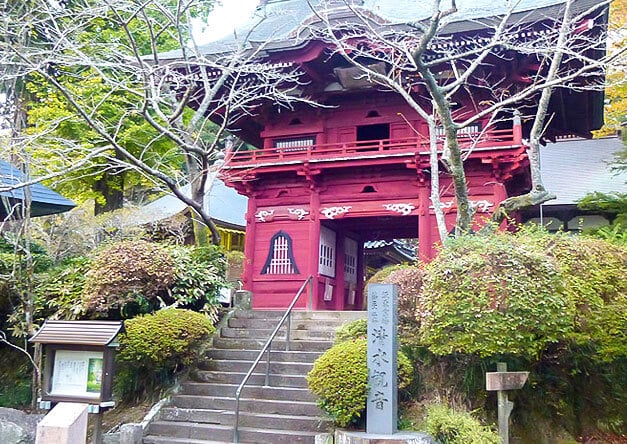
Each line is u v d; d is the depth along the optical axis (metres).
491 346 7.77
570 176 23.34
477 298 7.90
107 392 7.50
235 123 18.44
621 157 18.64
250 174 16.56
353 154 15.45
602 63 9.41
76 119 16.23
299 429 8.80
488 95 15.55
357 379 7.89
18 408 10.87
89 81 16.45
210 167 15.80
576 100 17.14
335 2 15.80
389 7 18.20
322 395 8.02
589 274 8.75
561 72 14.74
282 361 10.55
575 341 8.81
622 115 19.91
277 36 18.39
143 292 11.16
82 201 23.58
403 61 14.32
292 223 16.59
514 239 8.91
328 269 17.38
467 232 10.25
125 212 19.48
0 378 11.66
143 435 9.01
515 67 14.70
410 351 9.38
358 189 16.14
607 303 8.73
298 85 16.77
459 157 10.52
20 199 13.79
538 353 8.68
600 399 9.29
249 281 16.61
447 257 8.70
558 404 9.22
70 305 11.20
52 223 17.33
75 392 7.61
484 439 7.53
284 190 16.84
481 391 8.98
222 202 25.77
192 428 9.04
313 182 16.16
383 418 7.75
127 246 11.55
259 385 10.08
